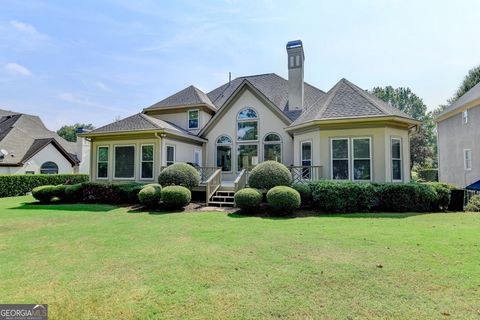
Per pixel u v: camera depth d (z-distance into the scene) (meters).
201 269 4.38
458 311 3.06
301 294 3.49
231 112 16.52
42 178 20.61
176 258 4.93
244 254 5.09
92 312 3.17
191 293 3.56
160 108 17.89
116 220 8.68
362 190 9.85
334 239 6.01
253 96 16.14
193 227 7.51
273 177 10.76
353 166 11.24
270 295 3.48
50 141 23.91
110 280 4.01
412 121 11.33
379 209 10.20
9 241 6.25
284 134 15.41
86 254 5.25
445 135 20.75
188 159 15.75
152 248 5.57
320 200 9.94
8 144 22.19
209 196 11.65
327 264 4.50
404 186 10.00
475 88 19.03
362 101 11.73
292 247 5.47
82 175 24.28
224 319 2.98
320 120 11.26
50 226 7.86
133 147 14.16
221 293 3.55
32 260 4.94
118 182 13.92
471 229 6.79
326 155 11.57
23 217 9.39
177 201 10.47
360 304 3.23
